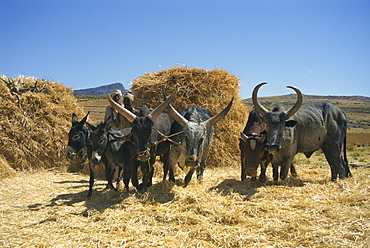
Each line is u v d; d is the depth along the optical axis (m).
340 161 8.52
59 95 13.28
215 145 11.23
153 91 11.20
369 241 4.21
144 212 5.75
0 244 4.53
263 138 7.43
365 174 8.72
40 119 11.98
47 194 7.69
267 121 7.27
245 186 7.67
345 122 8.73
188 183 8.00
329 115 8.52
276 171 7.93
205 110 8.86
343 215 5.21
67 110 13.04
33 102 12.16
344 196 6.25
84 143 8.09
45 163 11.46
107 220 5.45
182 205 6.08
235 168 10.98
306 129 8.11
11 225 5.39
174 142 7.34
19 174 10.40
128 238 4.62
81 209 6.20
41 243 4.56
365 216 5.08
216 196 6.62
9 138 11.09
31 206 6.57
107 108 10.32
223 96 11.53
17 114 11.59
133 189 7.77
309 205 5.79
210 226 5.02
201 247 4.30
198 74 11.62
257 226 4.93
